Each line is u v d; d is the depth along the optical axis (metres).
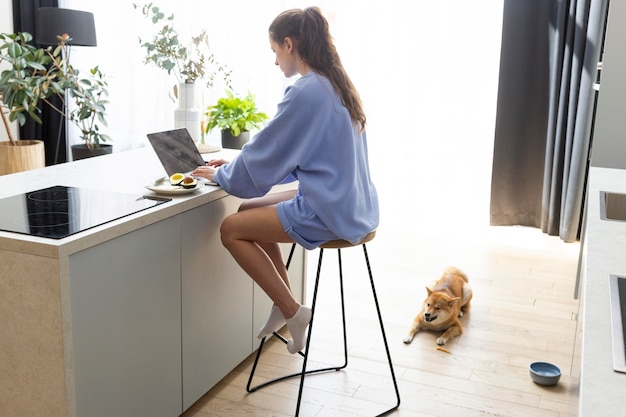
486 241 4.62
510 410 2.56
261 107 5.45
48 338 1.82
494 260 4.25
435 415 2.52
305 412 2.52
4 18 5.72
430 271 4.07
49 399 1.87
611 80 3.36
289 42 2.33
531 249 4.46
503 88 4.71
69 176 2.54
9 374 1.90
